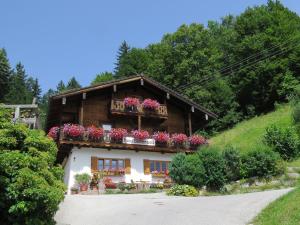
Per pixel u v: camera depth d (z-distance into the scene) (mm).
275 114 47281
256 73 53938
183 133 36000
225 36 66000
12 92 70750
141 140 31859
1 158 13391
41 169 14102
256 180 26484
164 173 31906
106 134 30922
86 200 21500
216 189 26234
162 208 17875
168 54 58000
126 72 65250
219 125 53750
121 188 28609
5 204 13398
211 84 55625
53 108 32594
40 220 13656
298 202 13922
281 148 30703
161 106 34312
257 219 13914
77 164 30000
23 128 14867
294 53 53531
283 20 59281
